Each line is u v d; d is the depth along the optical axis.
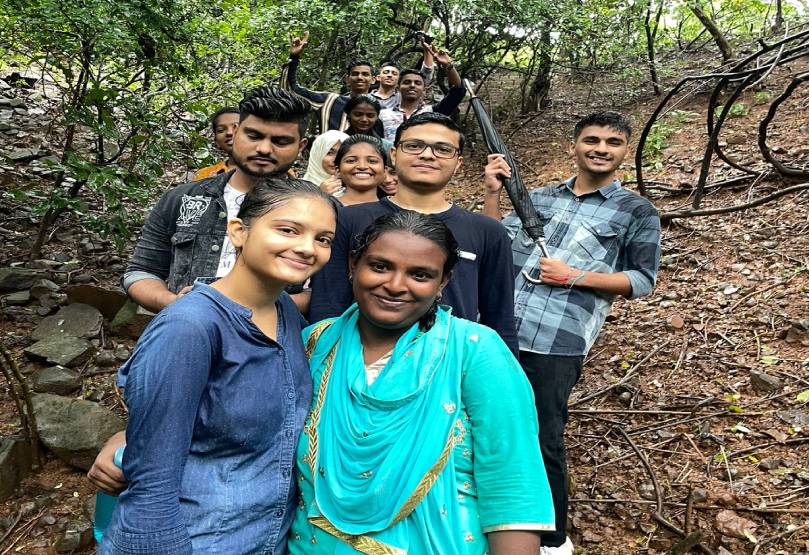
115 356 3.92
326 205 1.49
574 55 8.61
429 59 6.27
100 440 3.08
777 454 3.08
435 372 1.46
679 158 6.47
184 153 5.63
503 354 1.51
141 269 2.46
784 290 4.26
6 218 5.45
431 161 2.10
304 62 7.55
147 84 5.11
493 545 1.44
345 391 1.48
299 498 1.53
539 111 8.88
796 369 3.60
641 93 8.59
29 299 4.45
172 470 1.30
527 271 2.85
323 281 2.09
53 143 6.63
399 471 1.39
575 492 3.08
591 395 3.81
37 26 4.34
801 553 2.55
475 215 2.19
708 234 5.12
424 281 1.48
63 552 2.64
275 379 1.45
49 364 3.79
